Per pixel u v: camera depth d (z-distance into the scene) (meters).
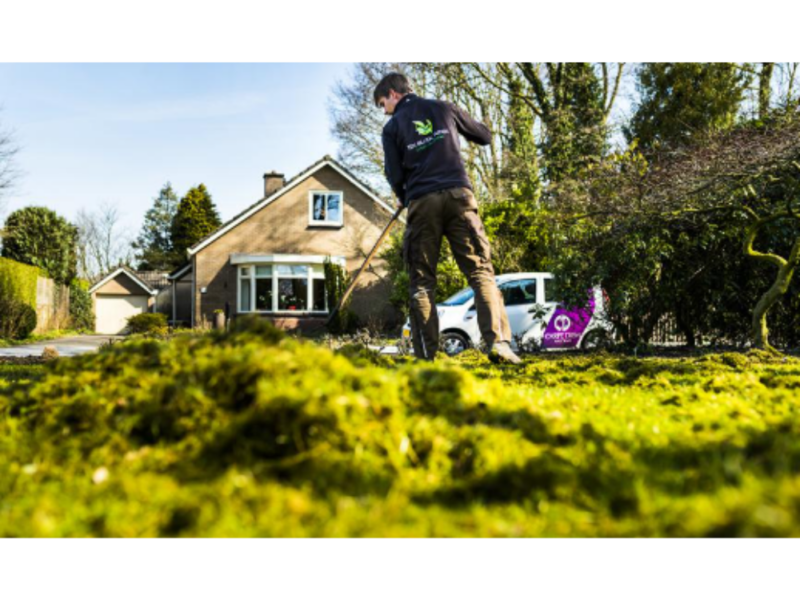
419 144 5.09
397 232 21.89
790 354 7.75
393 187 5.38
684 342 9.85
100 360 2.54
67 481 1.71
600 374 4.28
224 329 2.91
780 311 8.97
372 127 24.66
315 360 2.18
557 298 9.30
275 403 1.83
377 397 2.04
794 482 1.20
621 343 9.20
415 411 2.16
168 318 37.59
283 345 2.43
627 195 8.67
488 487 1.56
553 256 9.59
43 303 26.55
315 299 24.94
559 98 20.11
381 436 1.83
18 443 2.06
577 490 1.50
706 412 2.52
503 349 5.10
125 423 2.06
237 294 25.16
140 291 37.16
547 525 1.34
